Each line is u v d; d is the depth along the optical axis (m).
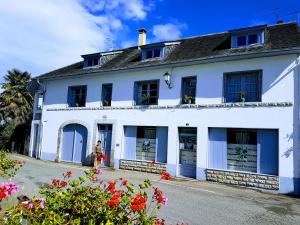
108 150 15.92
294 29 13.22
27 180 9.88
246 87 12.19
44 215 3.10
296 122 10.70
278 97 11.19
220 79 12.66
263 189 10.95
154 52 15.84
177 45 16.11
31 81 20.92
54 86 18.92
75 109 17.44
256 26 12.45
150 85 15.01
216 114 12.47
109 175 12.15
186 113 13.30
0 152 9.76
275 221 6.66
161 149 14.02
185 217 6.55
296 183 10.40
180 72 13.85
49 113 18.77
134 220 3.36
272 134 11.22
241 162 11.83
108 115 15.93
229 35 15.02
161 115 14.05
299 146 10.52
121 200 3.50
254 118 11.53
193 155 13.12
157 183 10.91
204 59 12.73
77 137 17.31
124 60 17.27
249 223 6.41
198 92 13.16
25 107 26.22
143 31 19.25
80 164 16.72
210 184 11.55
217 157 12.37
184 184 11.14
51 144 18.28
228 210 7.41
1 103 25.73
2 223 3.00
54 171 12.63
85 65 18.64
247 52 11.72
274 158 11.06
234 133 12.16
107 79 16.41
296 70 10.97
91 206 3.33
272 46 11.82
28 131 22.27
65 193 3.50
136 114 14.90
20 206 3.17
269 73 11.50
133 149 14.98
